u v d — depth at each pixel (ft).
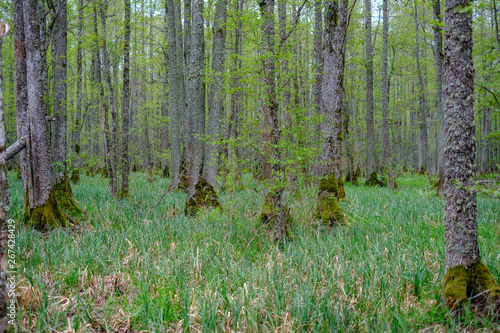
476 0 11.09
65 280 14.44
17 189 36.63
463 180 11.82
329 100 29.32
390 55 78.38
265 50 19.65
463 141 11.75
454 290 11.82
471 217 11.97
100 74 42.86
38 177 21.99
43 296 12.04
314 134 22.00
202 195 28.35
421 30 62.95
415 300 13.35
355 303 12.99
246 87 19.12
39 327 10.90
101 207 28.22
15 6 21.85
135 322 12.35
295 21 20.26
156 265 16.11
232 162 21.13
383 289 13.46
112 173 34.40
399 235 19.79
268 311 12.33
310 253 17.52
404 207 27.63
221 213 25.11
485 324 10.82
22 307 11.59
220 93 24.58
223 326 11.53
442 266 14.90
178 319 12.50
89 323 11.68
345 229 22.12
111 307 12.86
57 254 16.48
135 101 80.94
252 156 21.38
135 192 36.86
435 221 23.81
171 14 39.01
